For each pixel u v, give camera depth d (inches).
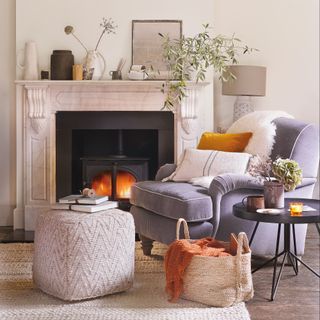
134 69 273.7
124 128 280.7
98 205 202.7
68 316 187.2
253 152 232.2
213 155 232.8
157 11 277.6
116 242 198.7
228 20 289.1
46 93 275.0
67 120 280.1
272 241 226.1
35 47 273.9
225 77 275.0
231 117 289.3
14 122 284.4
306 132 228.7
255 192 221.6
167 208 219.1
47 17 276.7
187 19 277.6
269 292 204.2
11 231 275.6
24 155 277.1
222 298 191.8
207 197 216.1
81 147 291.4
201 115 277.1
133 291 203.2
